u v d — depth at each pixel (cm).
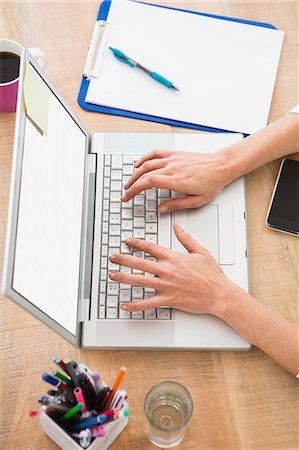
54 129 91
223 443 87
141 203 101
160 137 107
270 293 97
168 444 86
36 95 86
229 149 104
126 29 117
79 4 119
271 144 104
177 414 88
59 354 92
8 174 105
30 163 81
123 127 109
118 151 105
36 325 94
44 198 85
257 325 91
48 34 117
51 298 83
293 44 118
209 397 89
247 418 88
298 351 90
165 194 102
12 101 105
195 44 116
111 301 94
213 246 99
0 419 88
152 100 111
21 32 117
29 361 92
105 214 100
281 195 103
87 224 100
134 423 88
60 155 92
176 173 100
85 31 117
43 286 81
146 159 103
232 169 102
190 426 88
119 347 92
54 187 89
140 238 99
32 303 77
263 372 91
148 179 99
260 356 92
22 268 75
